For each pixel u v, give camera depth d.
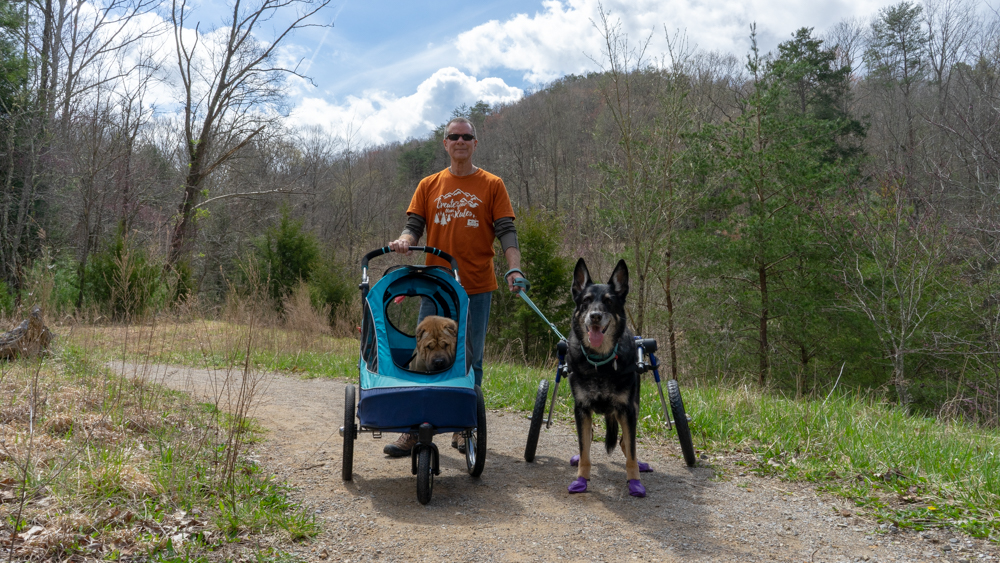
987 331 13.14
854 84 34.72
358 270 28.00
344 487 3.91
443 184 4.82
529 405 6.79
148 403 5.16
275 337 11.55
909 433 5.50
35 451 3.63
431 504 3.65
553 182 42.94
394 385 3.64
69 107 20.58
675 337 17.19
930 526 3.41
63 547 2.64
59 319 9.52
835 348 15.33
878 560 3.00
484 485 4.08
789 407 6.20
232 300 10.27
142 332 6.33
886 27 33.03
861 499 3.85
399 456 4.66
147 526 2.93
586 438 4.03
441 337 4.05
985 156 13.64
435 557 2.92
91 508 2.99
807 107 31.89
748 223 15.56
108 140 21.19
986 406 12.24
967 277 13.89
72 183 19.84
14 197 18.08
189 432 4.53
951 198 14.34
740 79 22.92
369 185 43.91
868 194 15.23
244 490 3.54
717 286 16.86
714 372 16.28
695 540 3.22
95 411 4.80
